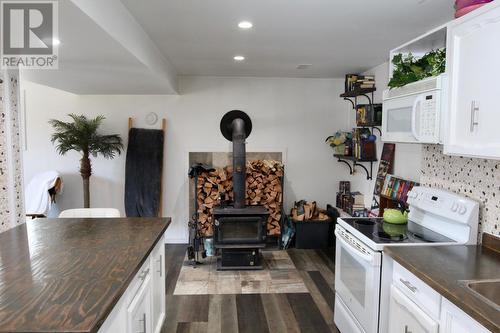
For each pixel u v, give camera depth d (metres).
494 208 2.01
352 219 2.68
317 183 5.07
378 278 2.05
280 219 4.73
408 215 2.66
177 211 4.92
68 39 1.98
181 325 2.80
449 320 1.48
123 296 1.44
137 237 1.97
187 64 4.03
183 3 2.18
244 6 2.25
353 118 4.86
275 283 3.62
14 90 2.23
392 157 3.72
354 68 4.29
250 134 4.95
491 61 1.57
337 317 2.73
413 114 2.15
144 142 4.73
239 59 3.79
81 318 1.07
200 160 4.89
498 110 1.54
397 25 2.64
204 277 3.76
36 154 4.68
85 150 4.27
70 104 4.68
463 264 1.74
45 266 1.51
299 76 4.84
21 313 1.09
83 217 2.56
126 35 2.22
